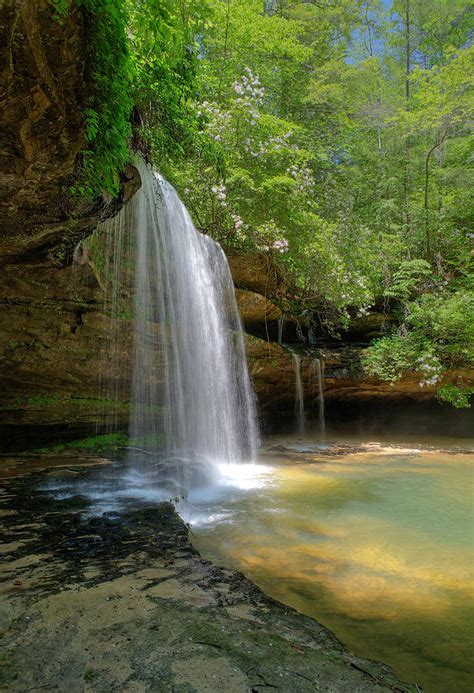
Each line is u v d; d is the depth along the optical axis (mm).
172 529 3789
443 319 11922
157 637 2111
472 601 2945
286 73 15625
